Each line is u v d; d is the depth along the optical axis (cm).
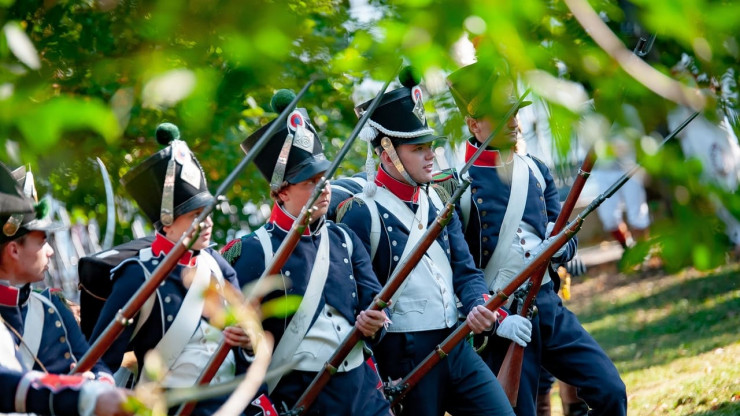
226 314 570
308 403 782
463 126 428
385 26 373
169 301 727
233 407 455
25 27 593
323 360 802
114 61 378
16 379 518
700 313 1903
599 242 2786
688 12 331
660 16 334
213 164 1264
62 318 695
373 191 907
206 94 362
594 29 344
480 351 998
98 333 718
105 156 887
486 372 920
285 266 796
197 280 736
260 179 1377
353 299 829
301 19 372
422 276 898
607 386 992
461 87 402
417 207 913
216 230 1441
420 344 890
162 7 357
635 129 361
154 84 352
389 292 800
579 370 1007
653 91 354
